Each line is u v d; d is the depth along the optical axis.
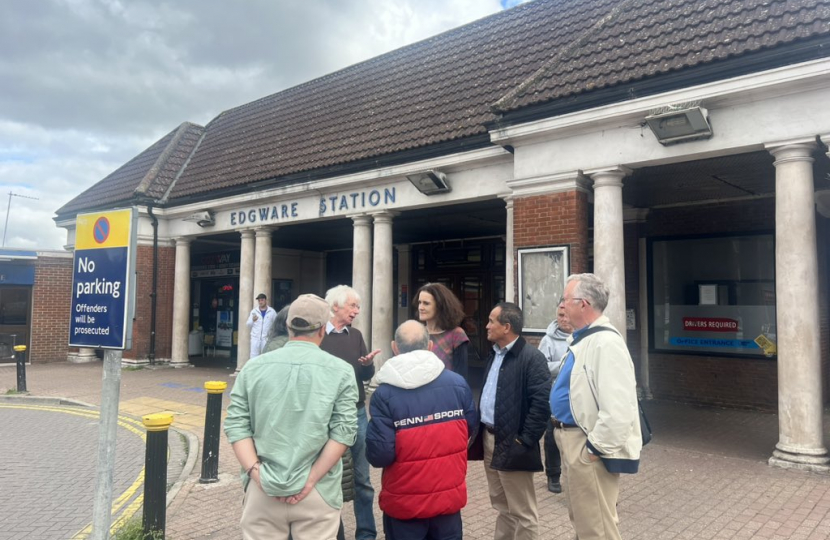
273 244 18.78
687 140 7.12
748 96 6.69
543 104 8.13
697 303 10.60
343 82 15.53
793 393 6.44
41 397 11.61
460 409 3.36
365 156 11.03
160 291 16.03
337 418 3.03
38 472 6.80
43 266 18.06
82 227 4.46
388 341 11.16
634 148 7.57
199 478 6.35
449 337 4.62
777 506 5.27
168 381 13.59
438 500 3.21
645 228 11.23
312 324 3.16
